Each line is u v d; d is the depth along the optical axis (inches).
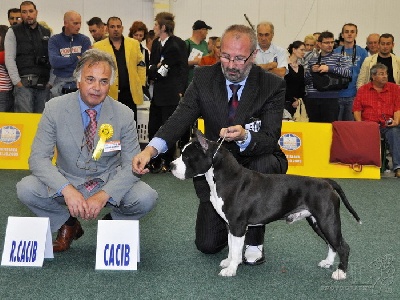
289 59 371.6
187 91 162.7
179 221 212.5
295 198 146.4
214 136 159.2
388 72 365.7
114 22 314.3
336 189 149.5
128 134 162.1
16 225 157.9
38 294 135.3
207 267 159.2
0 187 268.5
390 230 206.1
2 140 322.7
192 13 592.7
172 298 135.1
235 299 135.7
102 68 150.3
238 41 146.9
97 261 153.9
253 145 149.9
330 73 346.0
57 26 588.7
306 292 141.3
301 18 595.2
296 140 321.7
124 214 169.0
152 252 172.2
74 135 157.3
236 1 591.8
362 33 599.8
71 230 169.8
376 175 322.3
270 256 171.2
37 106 336.2
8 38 324.5
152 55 324.5
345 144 320.8
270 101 156.9
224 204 145.9
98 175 162.9
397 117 331.3
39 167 155.6
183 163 142.5
